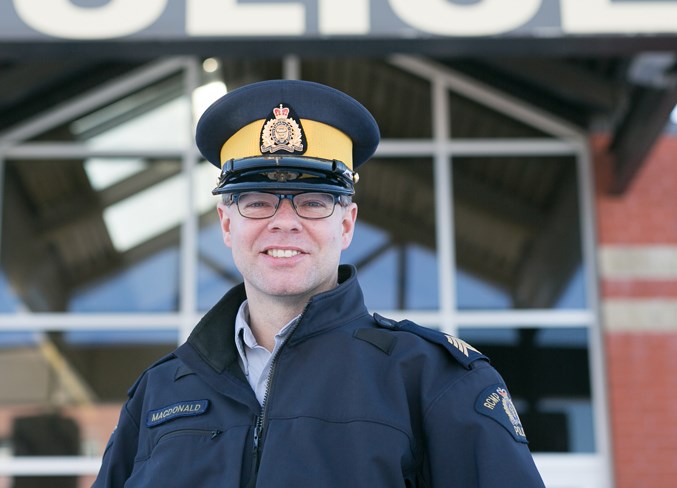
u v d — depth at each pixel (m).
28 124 6.34
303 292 1.77
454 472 1.61
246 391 1.73
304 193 1.76
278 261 1.75
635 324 5.92
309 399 1.66
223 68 6.45
